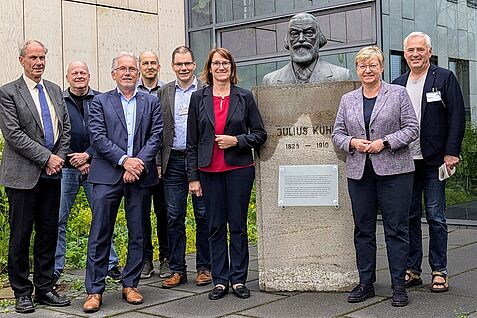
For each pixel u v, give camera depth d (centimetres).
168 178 632
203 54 1189
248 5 1131
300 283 596
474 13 954
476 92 962
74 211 842
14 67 962
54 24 1007
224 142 567
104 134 570
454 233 911
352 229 585
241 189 578
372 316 509
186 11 1194
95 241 566
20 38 968
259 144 580
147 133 582
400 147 529
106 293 615
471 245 816
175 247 636
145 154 571
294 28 598
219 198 582
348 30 1026
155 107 587
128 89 577
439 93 574
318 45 605
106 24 1072
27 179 550
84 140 638
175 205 633
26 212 557
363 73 538
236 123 571
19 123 553
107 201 568
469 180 964
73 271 721
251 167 583
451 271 666
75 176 643
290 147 591
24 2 973
